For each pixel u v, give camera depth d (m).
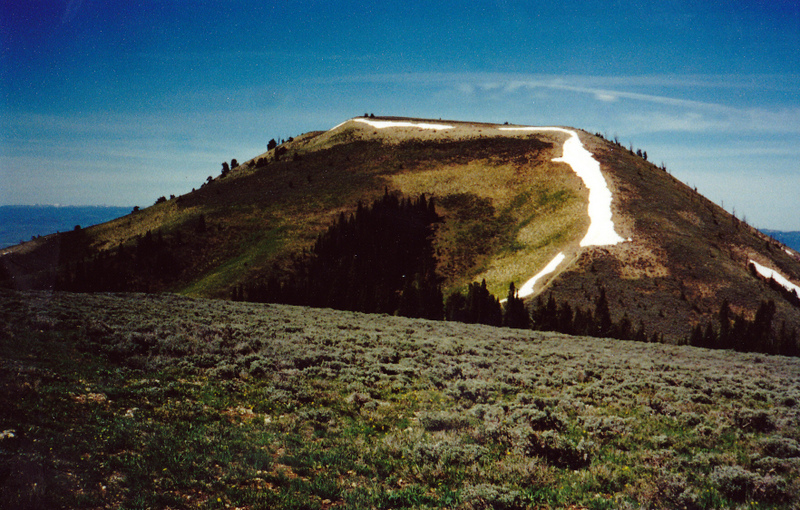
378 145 195.88
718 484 8.41
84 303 21.89
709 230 118.75
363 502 7.19
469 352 23.17
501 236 123.62
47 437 7.57
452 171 163.62
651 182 146.12
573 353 27.09
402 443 9.75
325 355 17.50
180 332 17.83
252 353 16.86
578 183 138.50
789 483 8.54
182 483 7.16
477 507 7.18
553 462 9.29
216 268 122.19
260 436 9.52
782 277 103.50
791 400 16.80
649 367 23.56
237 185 176.62
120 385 11.25
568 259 100.25
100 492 6.44
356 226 125.25
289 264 118.00
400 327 31.30
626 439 11.02
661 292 85.50
